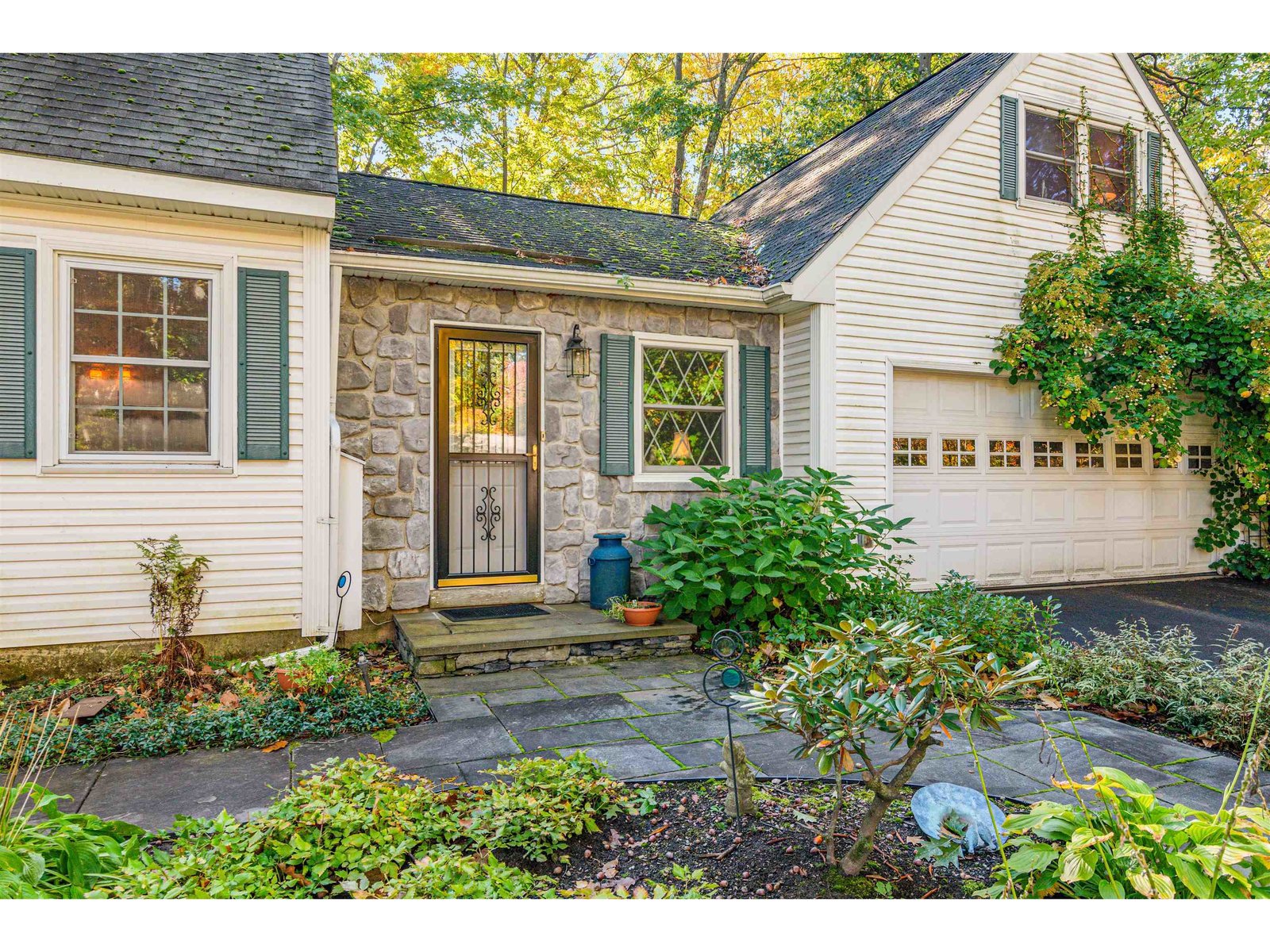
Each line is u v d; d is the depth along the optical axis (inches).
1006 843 94.1
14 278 179.3
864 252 277.4
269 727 151.9
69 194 179.6
